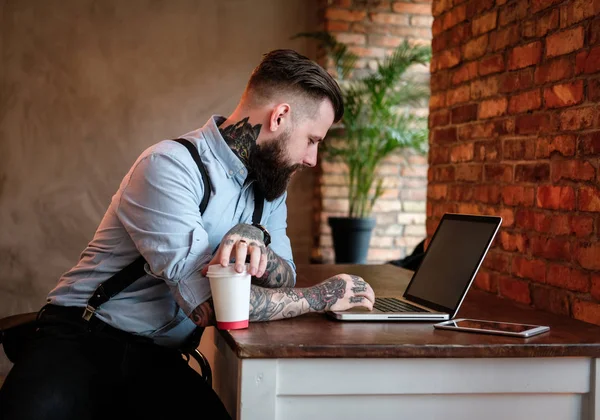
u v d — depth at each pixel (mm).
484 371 1410
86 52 5027
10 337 1823
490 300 2084
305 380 1362
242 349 1329
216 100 5180
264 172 1721
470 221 1836
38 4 4969
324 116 1704
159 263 1548
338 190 5227
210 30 5164
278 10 5266
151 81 5105
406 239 5320
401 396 1408
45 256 5039
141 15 5078
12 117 4980
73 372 1565
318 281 2348
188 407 1662
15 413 1484
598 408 1442
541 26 1990
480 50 2365
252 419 1352
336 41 4988
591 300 1748
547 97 1961
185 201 1578
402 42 5227
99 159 5066
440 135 2693
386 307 1780
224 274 1462
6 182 4988
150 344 1690
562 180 1890
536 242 2018
